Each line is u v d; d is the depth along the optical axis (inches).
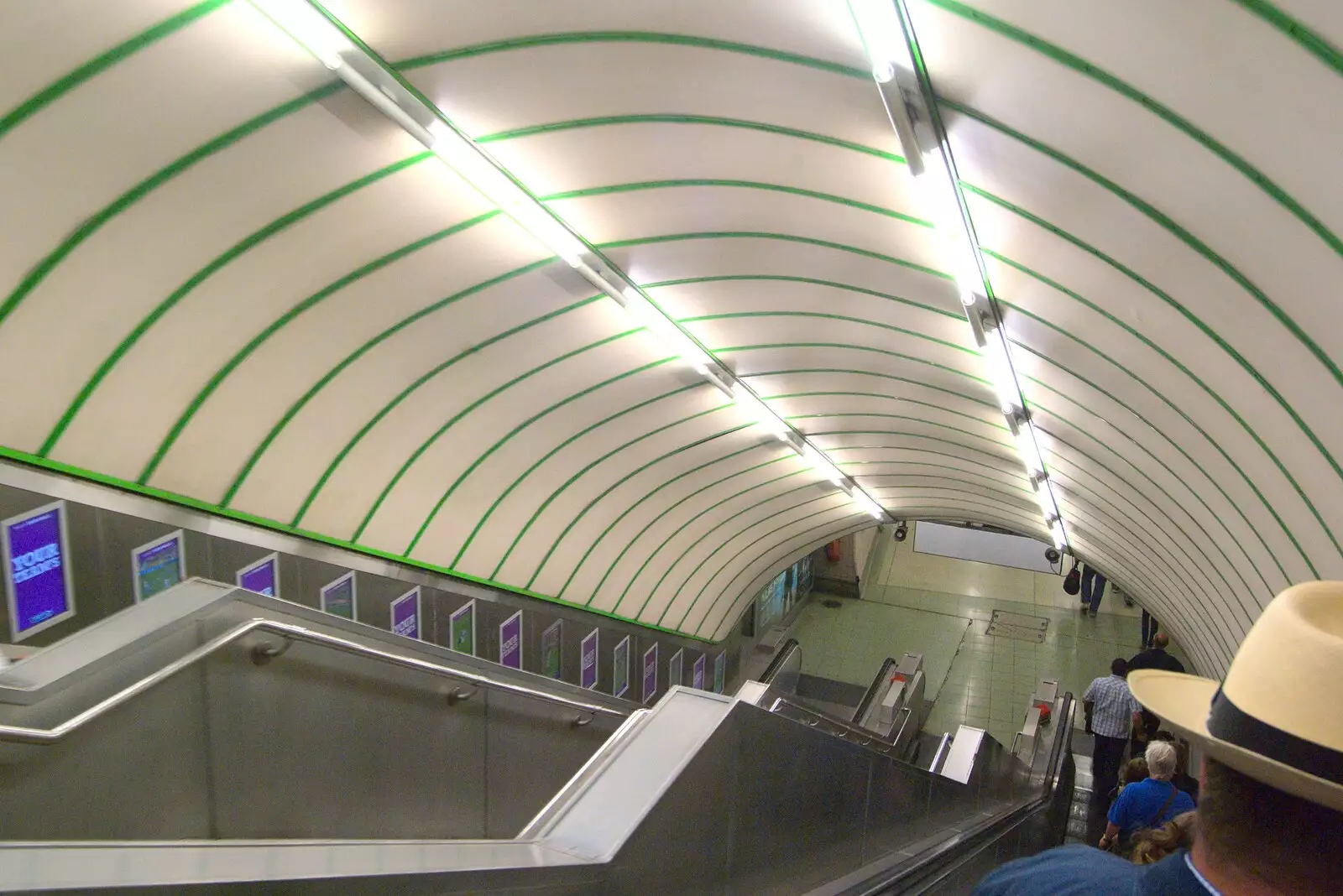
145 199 258.5
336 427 388.2
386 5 219.5
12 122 220.8
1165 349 275.4
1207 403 280.7
